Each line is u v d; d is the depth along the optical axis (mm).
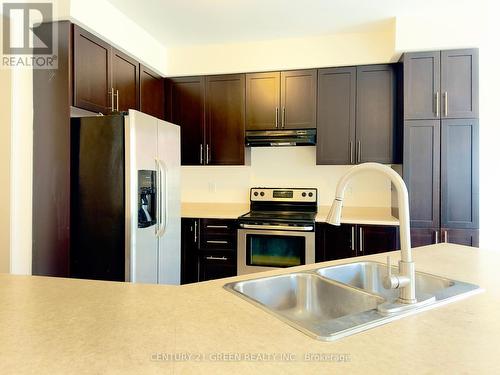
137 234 2217
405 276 962
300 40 3244
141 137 2260
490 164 3127
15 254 2254
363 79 3162
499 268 1380
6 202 2232
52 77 2281
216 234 3223
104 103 2568
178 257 2852
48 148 2305
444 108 2793
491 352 708
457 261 1493
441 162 2803
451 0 2537
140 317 883
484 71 3105
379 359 678
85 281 1210
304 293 1288
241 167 3766
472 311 931
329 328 810
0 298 1025
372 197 3449
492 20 2676
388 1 2557
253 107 3385
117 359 679
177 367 651
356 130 3182
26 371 640
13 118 2229
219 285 1152
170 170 2689
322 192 3598
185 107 3514
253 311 922
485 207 3146
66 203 2273
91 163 2227
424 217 2832
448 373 631
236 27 3002
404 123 2869
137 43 2959
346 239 2984
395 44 2840
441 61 2797
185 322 852
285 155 3678
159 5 2604
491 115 3113
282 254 3041
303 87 3281
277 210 3629
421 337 774
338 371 637
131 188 2164
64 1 2199
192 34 3156
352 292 1111
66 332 797
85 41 2373
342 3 2580
